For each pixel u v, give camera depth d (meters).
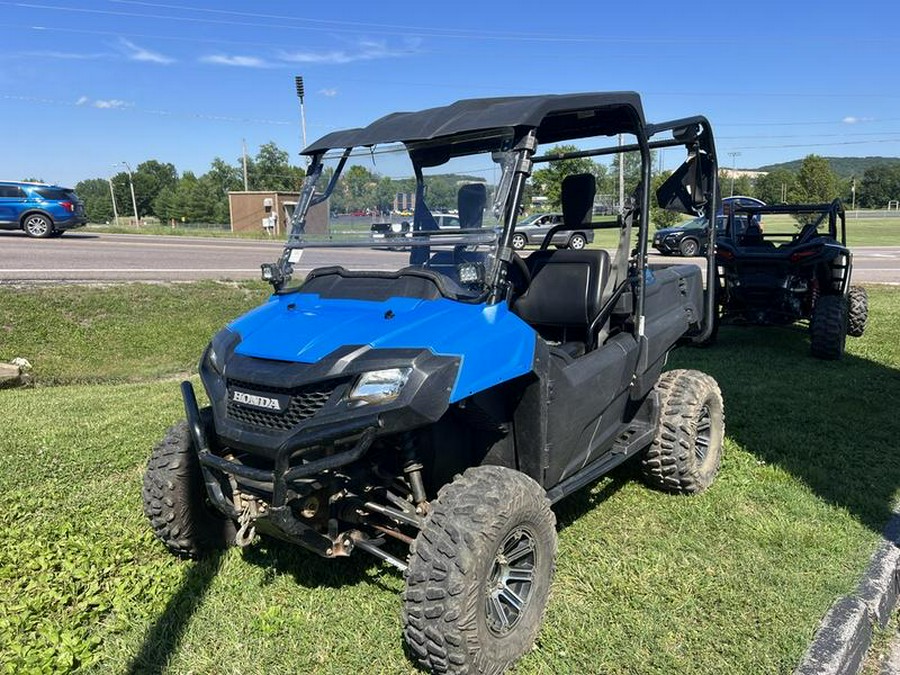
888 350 8.94
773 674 2.87
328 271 3.62
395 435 3.03
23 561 3.64
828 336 8.16
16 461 5.14
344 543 3.06
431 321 2.98
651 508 4.36
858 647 3.14
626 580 3.54
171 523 3.54
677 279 4.86
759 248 8.84
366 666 2.93
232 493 3.17
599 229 4.63
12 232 21.95
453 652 2.65
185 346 9.41
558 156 4.71
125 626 3.16
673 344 4.68
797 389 6.97
